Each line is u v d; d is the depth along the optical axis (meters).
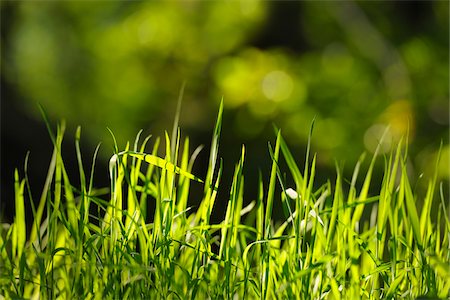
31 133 8.83
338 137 9.95
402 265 2.18
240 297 2.12
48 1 13.14
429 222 2.11
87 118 12.80
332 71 10.48
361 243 2.03
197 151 2.27
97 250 2.07
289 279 1.97
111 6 12.77
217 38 11.62
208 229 2.22
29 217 6.55
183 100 11.88
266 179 9.89
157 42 11.81
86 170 8.22
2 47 12.84
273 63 10.66
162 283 1.96
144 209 2.20
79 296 2.00
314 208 2.03
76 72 12.97
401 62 9.90
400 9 10.84
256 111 10.51
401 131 9.16
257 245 2.22
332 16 11.06
